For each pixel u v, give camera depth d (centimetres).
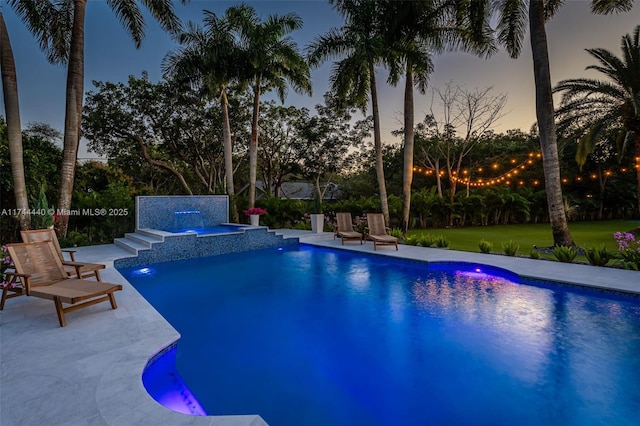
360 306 518
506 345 377
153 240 852
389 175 3066
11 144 827
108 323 383
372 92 1181
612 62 1192
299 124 2419
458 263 764
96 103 1938
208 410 267
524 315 468
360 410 266
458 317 465
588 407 266
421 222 1781
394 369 328
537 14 855
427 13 1118
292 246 1093
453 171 2617
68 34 1091
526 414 258
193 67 1419
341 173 2789
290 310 504
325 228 1402
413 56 1111
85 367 283
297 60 1394
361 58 1079
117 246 938
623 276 595
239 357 357
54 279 452
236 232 990
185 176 2873
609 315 462
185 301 547
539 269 665
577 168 2527
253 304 532
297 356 359
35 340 336
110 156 2153
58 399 237
